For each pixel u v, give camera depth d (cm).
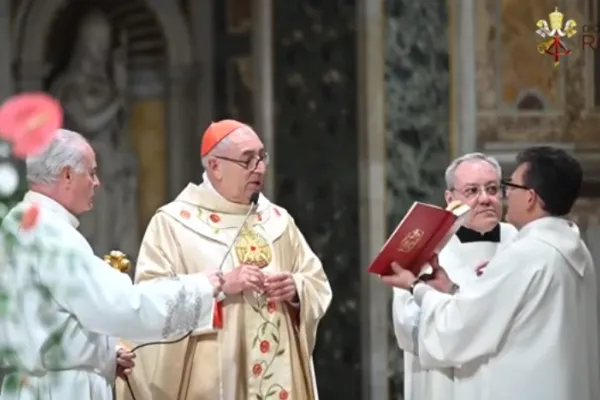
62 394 1410
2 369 1179
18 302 1377
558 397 1448
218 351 1614
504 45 2642
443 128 2641
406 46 2636
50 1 2859
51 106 1049
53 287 1397
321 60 2681
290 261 1708
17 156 1066
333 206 2664
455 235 1766
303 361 1656
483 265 1738
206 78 2820
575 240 1491
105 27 2911
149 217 2897
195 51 2833
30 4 2852
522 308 1459
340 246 2655
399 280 1574
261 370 1628
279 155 2691
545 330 1456
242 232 1673
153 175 2905
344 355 2644
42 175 1463
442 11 2642
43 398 1395
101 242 2867
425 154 2636
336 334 2647
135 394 1631
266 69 2712
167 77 2870
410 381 1667
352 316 2642
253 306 1636
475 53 2630
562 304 1457
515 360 1459
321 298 1681
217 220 1675
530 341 1458
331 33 2673
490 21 2636
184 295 1502
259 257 1662
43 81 2866
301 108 2692
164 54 2873
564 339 1456
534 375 1449
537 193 1488
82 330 1438
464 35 2625
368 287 2611
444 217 1527
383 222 2619
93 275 1430
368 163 2616
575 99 2652
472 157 1775
